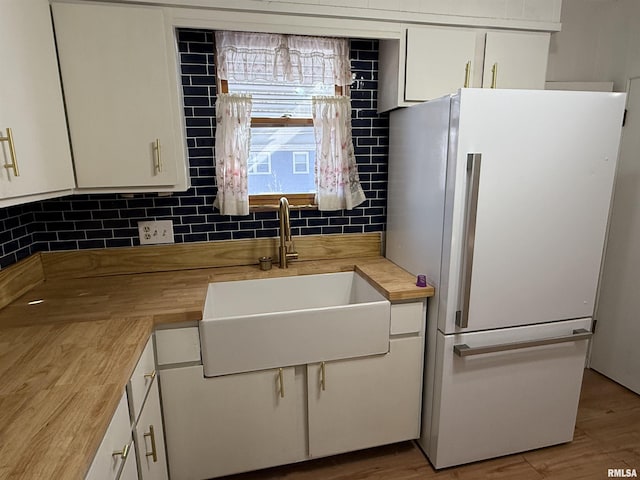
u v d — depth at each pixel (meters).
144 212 1.87
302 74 1.88
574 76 2.31
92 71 1.44
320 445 1.67
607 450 1.84
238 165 1.85
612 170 1.54
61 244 1.82
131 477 1.06
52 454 0.71
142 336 1.19
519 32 1.79
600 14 2.26
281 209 1.89
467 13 1.72
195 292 1.61
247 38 1.80
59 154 1.39
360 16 1.63
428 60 1.73
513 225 1.50
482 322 1.57
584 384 2.36
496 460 1.79
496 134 1.41
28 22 1.20
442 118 1.49
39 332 1.22
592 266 1.63
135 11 1.44
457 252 1.49
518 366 1.68
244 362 1.49
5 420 0.80
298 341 1.52
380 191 2.14
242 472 1.63
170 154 1.56
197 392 1.48
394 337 1.66
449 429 1.67
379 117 2.05
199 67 1.79
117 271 1.88
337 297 2.02
